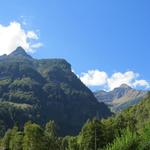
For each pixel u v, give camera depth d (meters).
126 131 30.27
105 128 130.38
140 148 28.47
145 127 29.09
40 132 128.50
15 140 138.62
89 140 126.69
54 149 139.88
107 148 30.80
